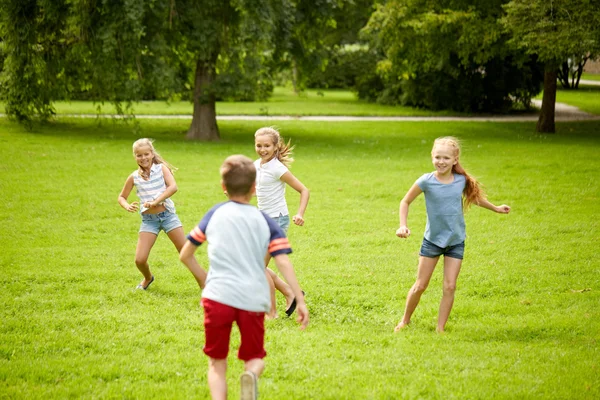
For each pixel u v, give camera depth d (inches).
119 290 302.4
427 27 1016.2
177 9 877.2
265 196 269.9
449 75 1617.9
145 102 1705.2
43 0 851.4
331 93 2305.6
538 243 401.7
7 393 184.5
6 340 231.9
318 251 389.1
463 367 207.6
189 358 215.5
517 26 909.8
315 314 276.5
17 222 450.6
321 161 766.5
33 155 745.0
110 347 226.4
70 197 537.0
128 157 756.0
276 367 207.0
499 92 1601.9
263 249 170.7
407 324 259.0
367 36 1721.2
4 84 941.8
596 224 452.8
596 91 2117.4
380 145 936.9
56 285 309.6
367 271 343.9
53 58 931.3
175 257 370.6
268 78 932.0
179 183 611.8
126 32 827.4
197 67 962.7
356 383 193.9
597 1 874.8
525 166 719.1
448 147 243.4
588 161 751.1
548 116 1106.1
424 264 251.0
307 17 1015.0
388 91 1819.6
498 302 290.8
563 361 213.2
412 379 196.5
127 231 436.5
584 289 309.9
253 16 864.3
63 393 185.6
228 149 853.8
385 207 526.0
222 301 164.2
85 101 1647.4
